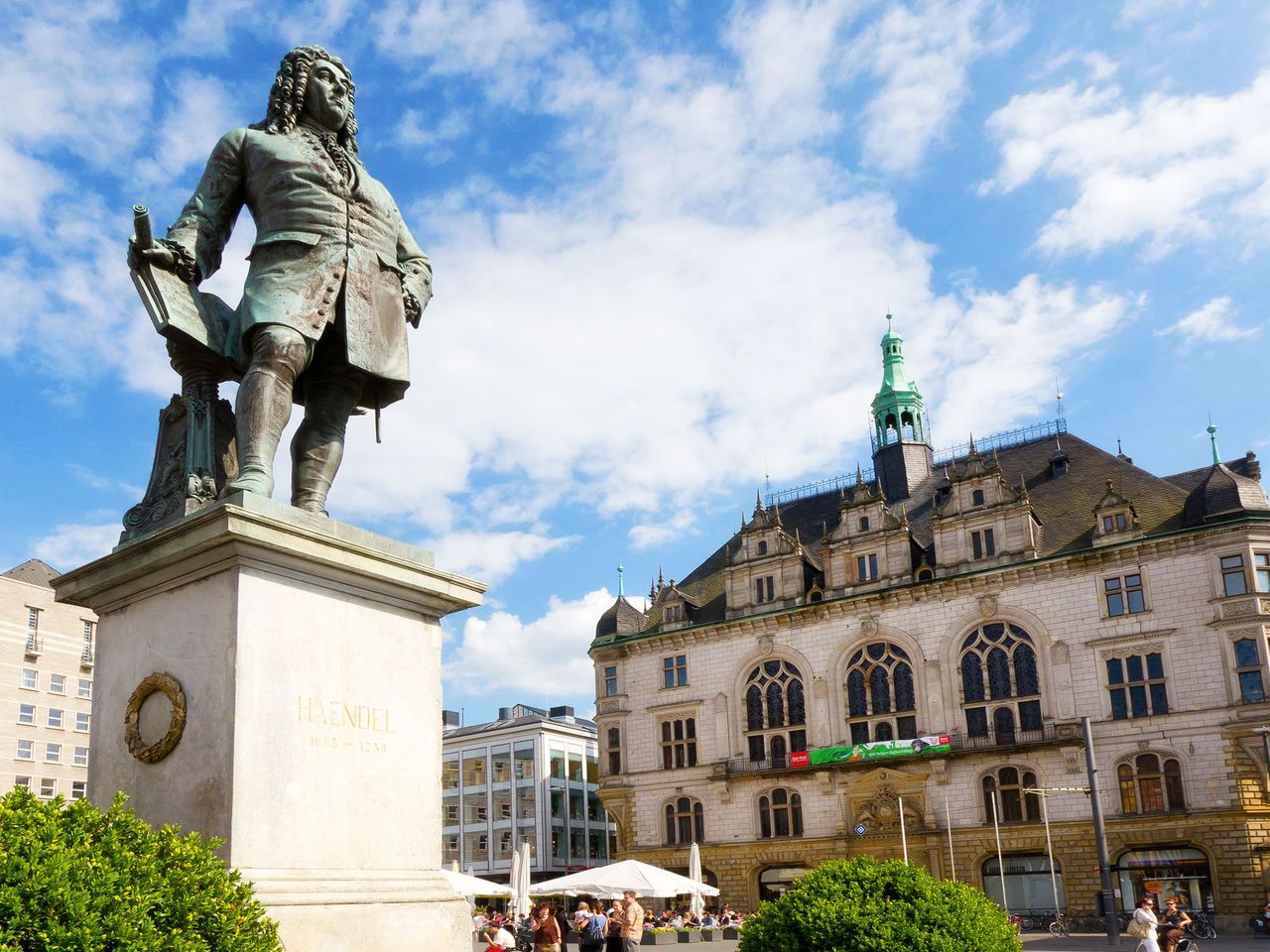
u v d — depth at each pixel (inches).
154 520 215.8
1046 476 2190.0
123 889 143.0
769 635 2193.7
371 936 193.2
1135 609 1845.5
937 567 2054.6
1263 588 1755.7
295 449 241.6
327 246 232.8
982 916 353.1
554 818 3184.1
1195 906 1706.4
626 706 2321.6
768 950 356.8
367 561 215.0
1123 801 1785.2
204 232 232.1
